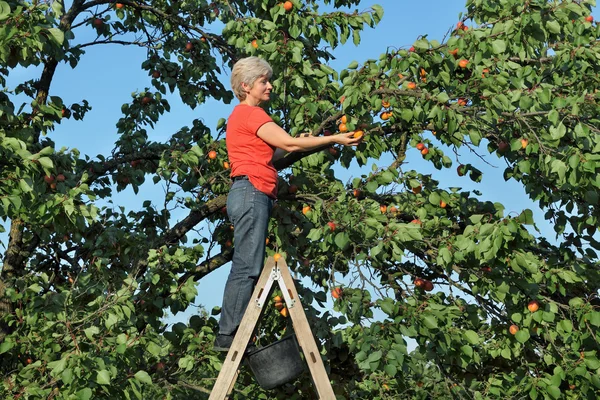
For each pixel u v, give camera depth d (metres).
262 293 4.81
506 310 7.84
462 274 7.51
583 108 7.01
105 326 7.37
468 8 7.56
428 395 8.82
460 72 7.38
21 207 7.06
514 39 7.21
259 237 4.99
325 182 8.66
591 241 8.70
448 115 6.84
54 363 6.63
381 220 6.98
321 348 7.75
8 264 9.94
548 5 7.30
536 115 6.99
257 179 5.03
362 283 6.76
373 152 7.97
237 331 4.77
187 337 8.39
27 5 7.14
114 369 6.78
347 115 7.32
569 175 6.78
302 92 8.51
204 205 9.95
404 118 7.09
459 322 7.99
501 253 6.77
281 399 8.42
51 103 8.47
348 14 8.53
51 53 8.28
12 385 7.25
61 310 7.41
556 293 8.41
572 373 7.39
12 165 7.09
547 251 8.57
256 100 5.24
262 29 8.43
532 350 8.32
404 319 6.85
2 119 8.07
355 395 8.57
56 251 10.10
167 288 8.53
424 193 8.57
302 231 8.47
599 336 7.42
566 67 7.65
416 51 7.02
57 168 8.59
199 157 9.74
